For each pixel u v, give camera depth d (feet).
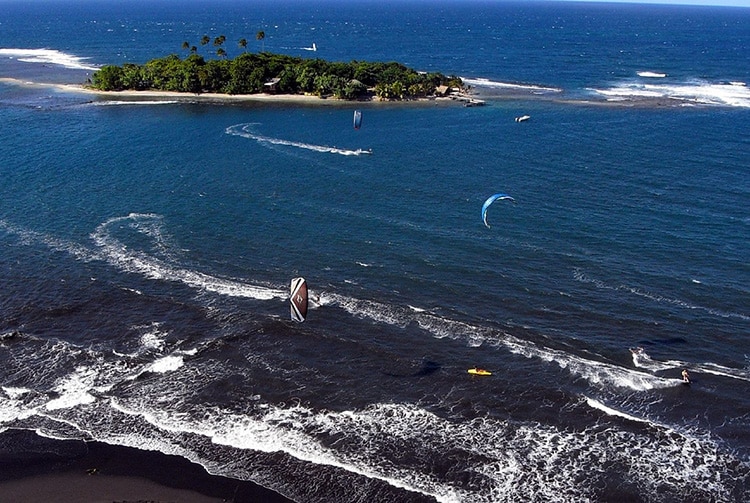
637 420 125.80
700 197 247.50
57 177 261.03
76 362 141.28
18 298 167.02
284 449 118.01
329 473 112.88
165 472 112.78
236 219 220.23
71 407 127.65
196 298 168.35
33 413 125.80
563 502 107.76
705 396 132.77
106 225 212.43
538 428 123.85
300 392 132.87
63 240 200.85
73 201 233.96
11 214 220.23
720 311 164.86
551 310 164.55
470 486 110.52
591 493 109.50
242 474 112.57
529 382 136.67
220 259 190.49
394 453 117.60
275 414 126.52
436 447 119.03
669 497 108.99
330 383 135.74
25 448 117.50
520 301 168.55
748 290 175.11
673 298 170.91
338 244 200.95
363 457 116.57
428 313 162.09
